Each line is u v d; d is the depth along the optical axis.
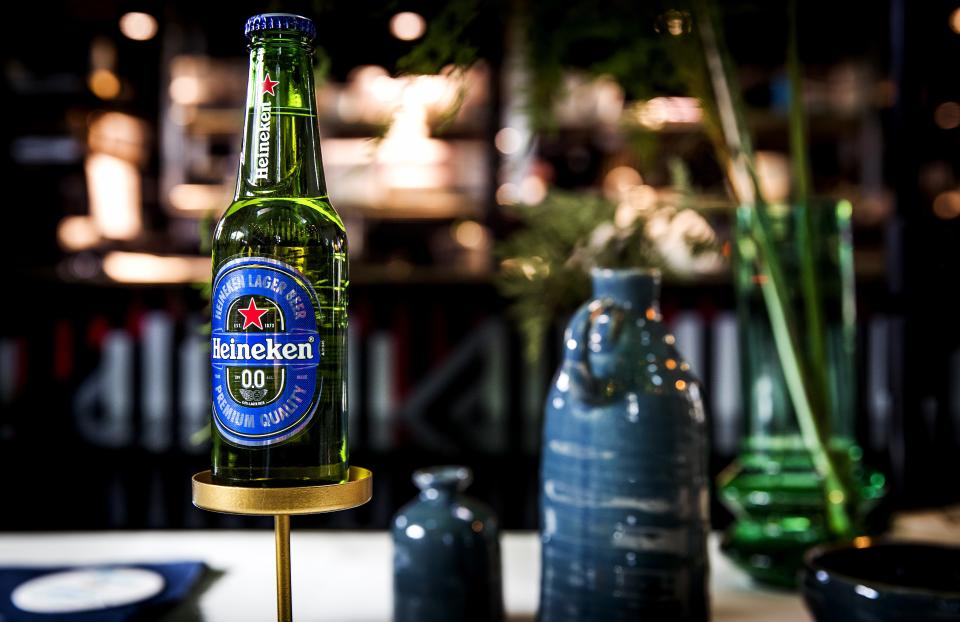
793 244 0.90
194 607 0.84
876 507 1.03
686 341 2.89
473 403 3.33
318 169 0.58
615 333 0.73
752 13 1.00
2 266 4.15
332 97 4.47
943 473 1.59
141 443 3.01
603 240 0.83
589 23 0.93
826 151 4.47
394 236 4.63
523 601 0.88
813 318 0.89
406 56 0.75
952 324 2.00
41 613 0.79
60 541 1.07
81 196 4.42
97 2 4.26
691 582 0.72
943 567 0.73
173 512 2.54
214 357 0.55
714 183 1.07
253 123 0.57
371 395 3.25
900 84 1.18
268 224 0.55
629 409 0.71
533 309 0.96
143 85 4.55
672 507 0.71
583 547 0.72
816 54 4.19
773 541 0.90
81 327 3.38
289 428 0.54
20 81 4.33
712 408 2.89
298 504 0.53
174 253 4.61
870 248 4.22
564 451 0.73
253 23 0.55
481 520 0.79
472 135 4.41
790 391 0.91
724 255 0.91
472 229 4.48
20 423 3.31
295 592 0.88
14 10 4.26
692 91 0.87
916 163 1.19
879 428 2.50
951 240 1.20
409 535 0.78
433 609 0.77
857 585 0.66
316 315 0.55
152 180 4.60
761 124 4.35
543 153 4.17
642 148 1.05
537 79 0.99
